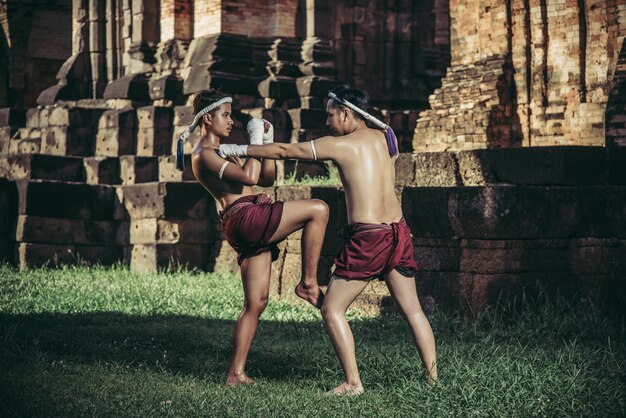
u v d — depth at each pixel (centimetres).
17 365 634
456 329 850
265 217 605
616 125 1348
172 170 1634
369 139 595
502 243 892
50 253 1480
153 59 2044
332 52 1888
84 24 2283
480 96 1703
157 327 873
